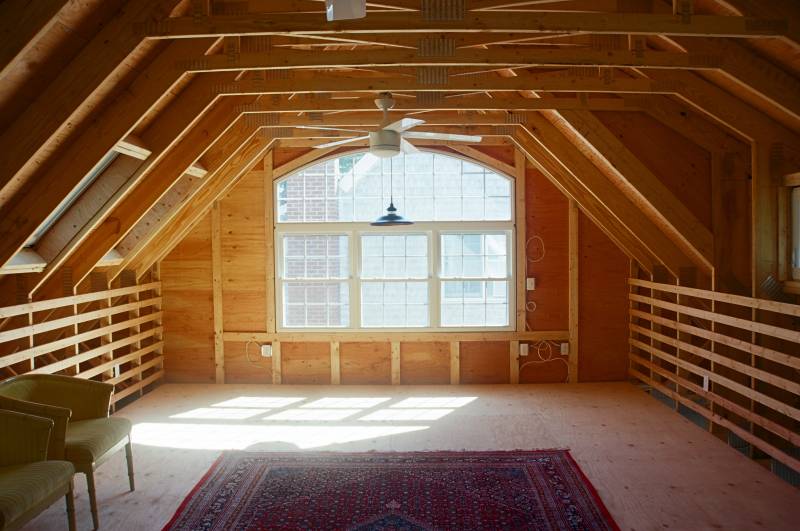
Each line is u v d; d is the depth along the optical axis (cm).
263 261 694
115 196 439
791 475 467
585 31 322
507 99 501
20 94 318
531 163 686
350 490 394
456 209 694
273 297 695
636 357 667
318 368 698
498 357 694
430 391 659
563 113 514
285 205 698
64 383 380
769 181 462
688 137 518
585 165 576
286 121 560
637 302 678
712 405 504
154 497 385
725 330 524
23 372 443
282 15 318
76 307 509
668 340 578
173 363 702
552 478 409
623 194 573
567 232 689
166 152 458
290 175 694
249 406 602
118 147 391
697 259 554
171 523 349
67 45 316
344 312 701
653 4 378
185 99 429
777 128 456
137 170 433
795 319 478
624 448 469
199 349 701
